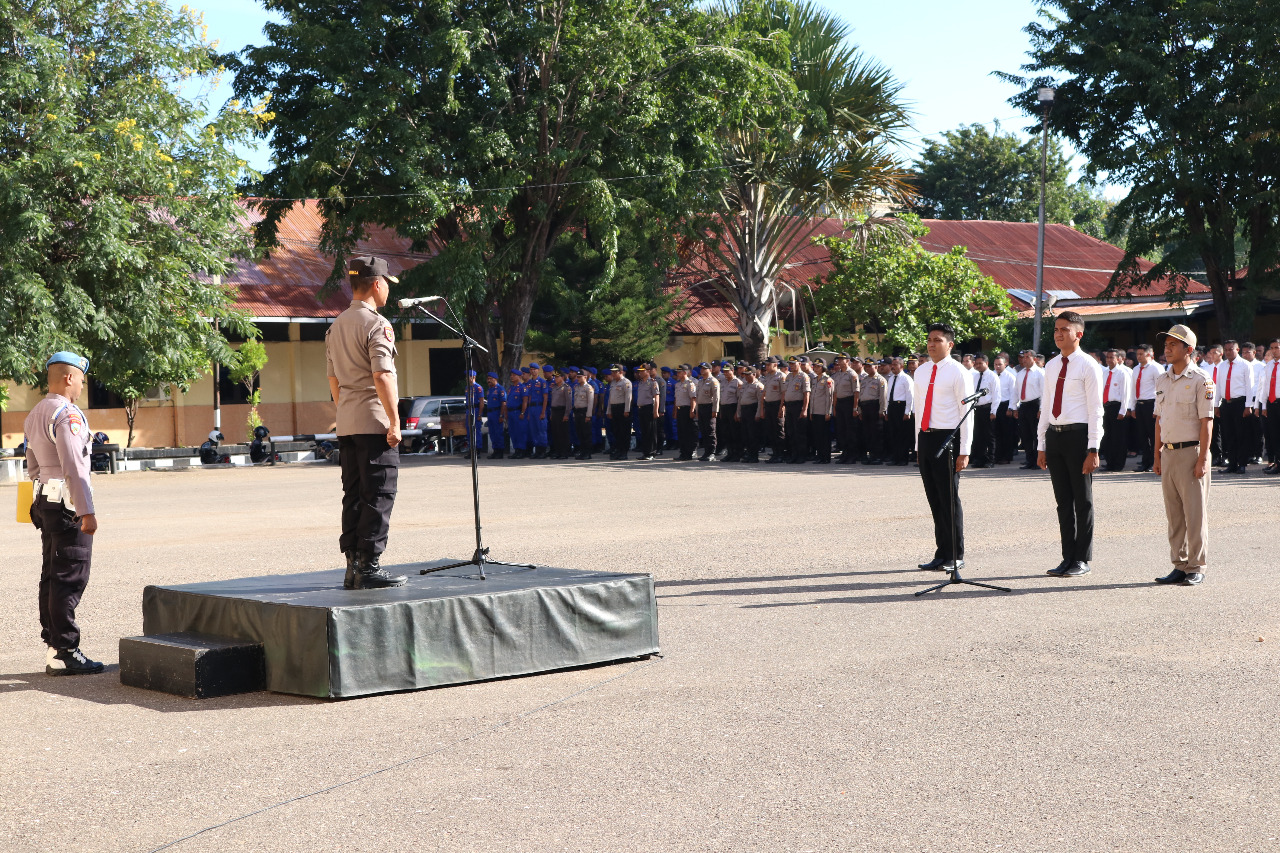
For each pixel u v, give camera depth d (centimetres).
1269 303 3572
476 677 650
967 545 1123
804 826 421
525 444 2808
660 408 2603
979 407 2105
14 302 2189
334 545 1198
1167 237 3534
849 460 2298
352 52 2773
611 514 1445
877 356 3631
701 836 413
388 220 2994
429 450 3077
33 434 690
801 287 3759
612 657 691
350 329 673
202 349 2567
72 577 688
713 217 3538
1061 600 844
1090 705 572
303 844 413
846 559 1050
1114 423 1975
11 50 2294
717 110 3073
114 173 2316
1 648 766
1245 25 3191
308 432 3641
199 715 591
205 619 679
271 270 3553
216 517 1527
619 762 499
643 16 3123
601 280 3072
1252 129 3241
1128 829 414
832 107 3453
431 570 738
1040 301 3297
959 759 493
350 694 612
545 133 2998
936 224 4991
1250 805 436
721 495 1664
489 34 2920
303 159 2753
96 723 579
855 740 522
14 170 2173
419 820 434
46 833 429
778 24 3525
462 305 2859
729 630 764
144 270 2397
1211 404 885
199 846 414
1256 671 632
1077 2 3453
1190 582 898
